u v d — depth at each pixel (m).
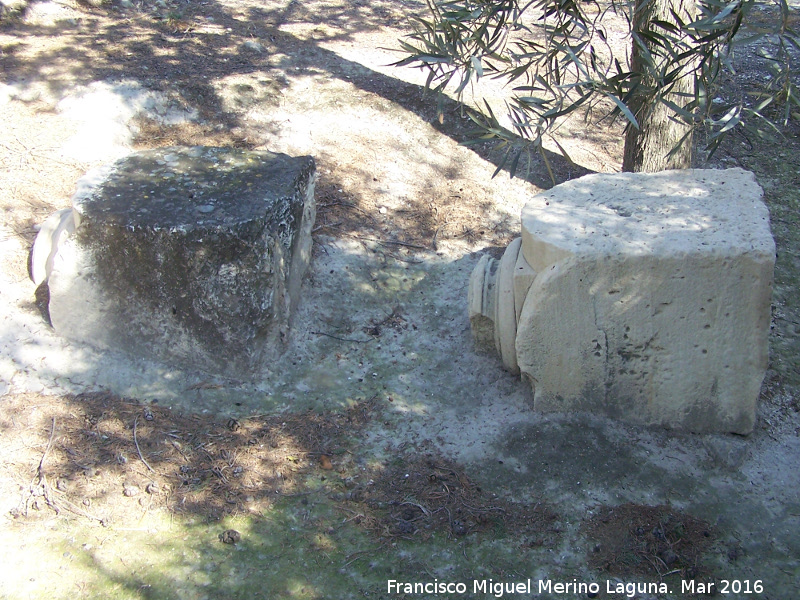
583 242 4.30
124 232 4.68
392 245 6.18
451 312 5.68
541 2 4.11
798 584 3.83
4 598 3.51
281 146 6.90
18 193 5.82
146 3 8.96
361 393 5.01
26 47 7.50
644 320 4.36
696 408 4.57
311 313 5.52
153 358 4.95
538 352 4.56
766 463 4.52
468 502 4.23
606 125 7.77
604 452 4.52
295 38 8.65
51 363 4.82
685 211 4.52
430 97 7.65
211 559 3.82
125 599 3.58
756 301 4.20
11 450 4.26
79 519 3.94
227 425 4.65
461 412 4.88
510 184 6.92
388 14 9.70
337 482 4.34
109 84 7.00
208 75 7.51
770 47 9.22
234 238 4.65
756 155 7.50
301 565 3.83
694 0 4.95
